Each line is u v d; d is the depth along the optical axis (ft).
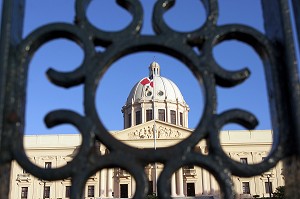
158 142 172.45
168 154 5.37
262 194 165.78
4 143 5.21
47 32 5.75
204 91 5.72
